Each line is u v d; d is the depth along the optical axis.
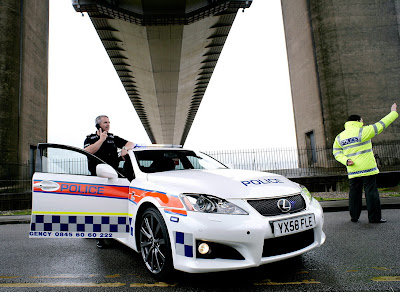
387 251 3.43
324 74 21.72
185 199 2.61
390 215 5.89
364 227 4.87
